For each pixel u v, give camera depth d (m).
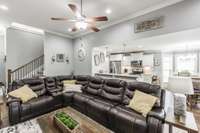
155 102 2.42
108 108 2.69
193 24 2.64
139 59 8.17
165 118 2.07
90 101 3.16
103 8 3.31
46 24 4.52
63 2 2.97
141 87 2.76
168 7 3.01
